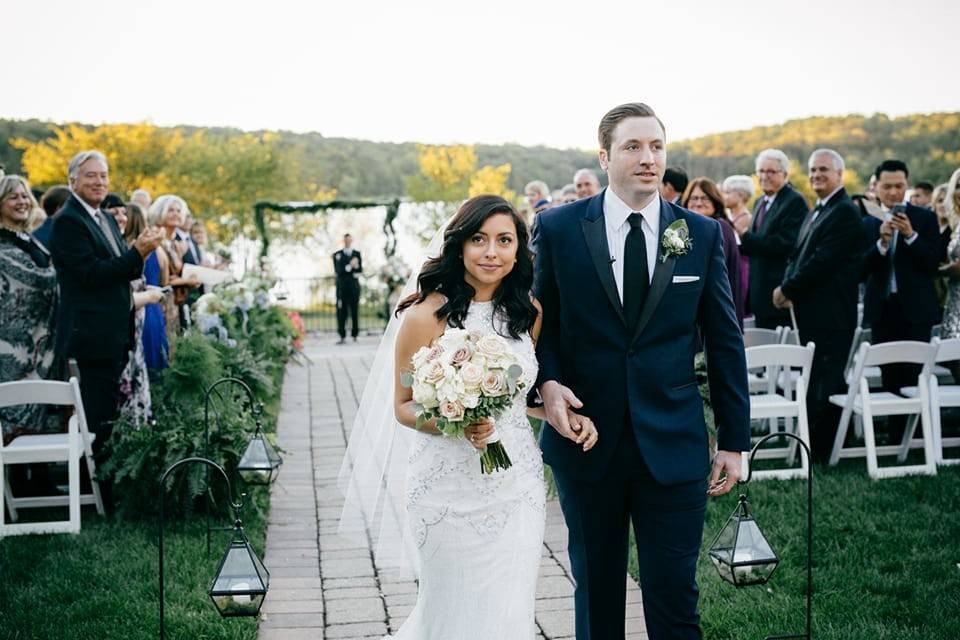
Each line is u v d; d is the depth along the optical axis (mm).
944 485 5598
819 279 6285
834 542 4621
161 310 7387
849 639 3539
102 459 5570
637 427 2932
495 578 2887
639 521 3004
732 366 3035
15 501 5535
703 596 4023
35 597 4125
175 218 8594
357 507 3635
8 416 5828
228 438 5262
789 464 6320
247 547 2986
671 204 3121
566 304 3037
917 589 4004
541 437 3246
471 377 2645
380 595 4230
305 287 21219
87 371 5742
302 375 11328
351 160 38656
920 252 6660
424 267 3035
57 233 5648
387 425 3570
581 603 3121
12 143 27719
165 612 3887
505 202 2945
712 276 3061
